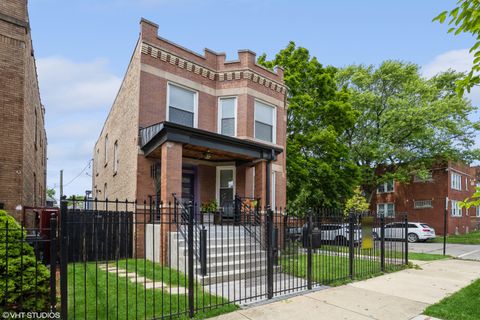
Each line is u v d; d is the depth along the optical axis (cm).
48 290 492
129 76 1341
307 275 777
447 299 680
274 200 1547
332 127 2150
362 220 939
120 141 1473
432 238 2441
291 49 2294
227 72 1431
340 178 2253
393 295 711
